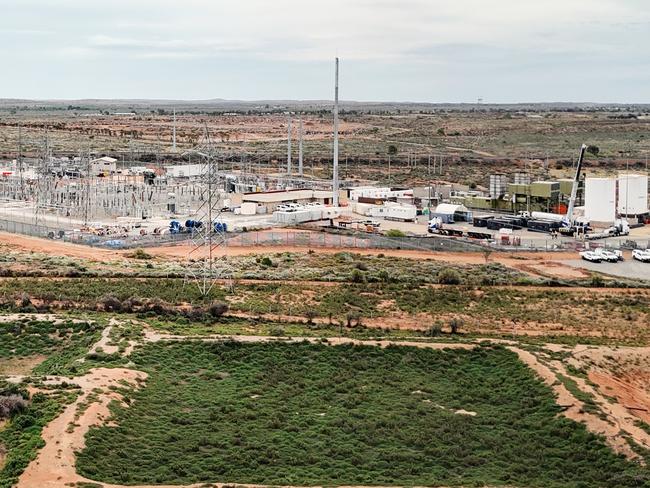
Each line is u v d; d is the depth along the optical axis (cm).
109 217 18562
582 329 9938
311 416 7181
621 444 6638
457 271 12688
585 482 6038
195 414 7125
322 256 13812
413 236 15950
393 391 7850
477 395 7769
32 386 7012
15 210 19338
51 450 5791
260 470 5984
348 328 9612
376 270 12588
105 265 12638
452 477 6009
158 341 8644
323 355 8531
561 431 6925
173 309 9925
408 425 7031
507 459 6450
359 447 6525
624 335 9762
